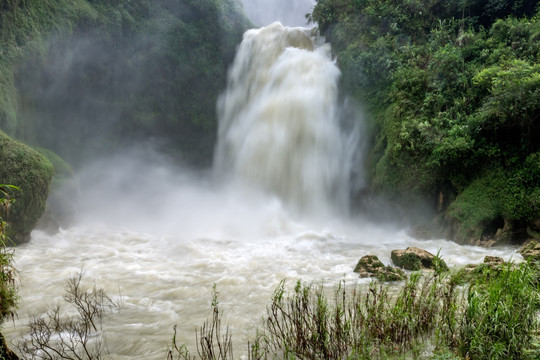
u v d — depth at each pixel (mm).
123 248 11555
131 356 4684
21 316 5898
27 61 14680
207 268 9078
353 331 4652
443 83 13609
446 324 4688
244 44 21484
